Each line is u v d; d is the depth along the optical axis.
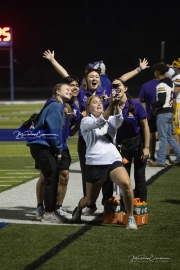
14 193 15.65
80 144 12.99
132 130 12.41
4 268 9.07
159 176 18.38
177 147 20.53
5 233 11.26
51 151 12.00
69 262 9.36
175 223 12.02
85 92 13.27
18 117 45.34
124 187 11.15
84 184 13.02
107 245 10.34
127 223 11.59
